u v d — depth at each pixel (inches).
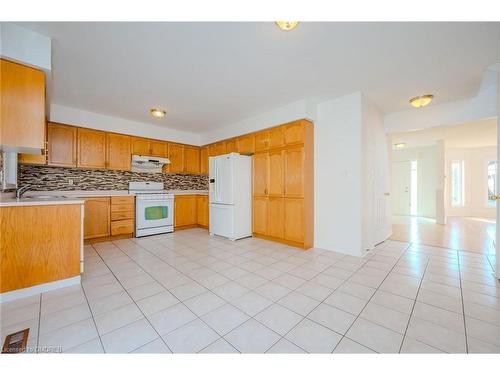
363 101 121.0
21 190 97.6
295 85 110.7
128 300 73.5
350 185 122.5
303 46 79.1
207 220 193.3
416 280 89.2
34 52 71.5
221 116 156.4
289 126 138.2
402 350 51.6
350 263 108.7
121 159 162.1
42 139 74.3
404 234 174.6
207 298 75.1
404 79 104.6
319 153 136.6
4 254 71.8
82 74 99.1
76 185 152.3
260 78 103.3
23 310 66.9
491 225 213.2
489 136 197.3
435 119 137.9
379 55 84.7
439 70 96.0
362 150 120.1
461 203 275.9
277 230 146.6
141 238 160.4
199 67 93.5
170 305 70.6
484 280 89.0
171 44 78.1
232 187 153.6
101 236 146.6
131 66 92.7
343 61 89.0
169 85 110.0
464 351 51.1
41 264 78.2
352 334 57.1
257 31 71.4
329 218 131.6
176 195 186.9
